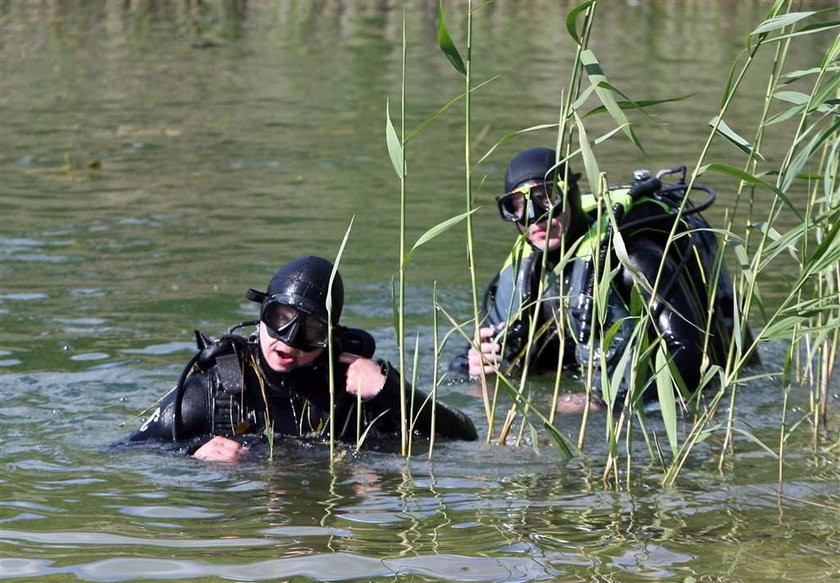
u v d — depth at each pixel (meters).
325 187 11.68
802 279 5.04
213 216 10.42
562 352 5.40
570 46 22.19
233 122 15.02
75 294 8.13
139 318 7.64
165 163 12.64
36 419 5.91
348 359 5.66
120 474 5.09
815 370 7.10
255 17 25.72
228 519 4.56
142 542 4.29
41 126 14.51
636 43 22.61
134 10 26.00
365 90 17.56
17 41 21.66
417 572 4.03
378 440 5.61
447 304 8.15
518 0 28.42
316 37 23.12
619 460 5.48
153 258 9.06
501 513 4.67
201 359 5.60
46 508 4.65
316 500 4.80
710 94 17.17
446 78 18.64
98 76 18.30
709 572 4.07
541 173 6.48
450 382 6.88
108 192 11.27
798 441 5.77
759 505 4.80
